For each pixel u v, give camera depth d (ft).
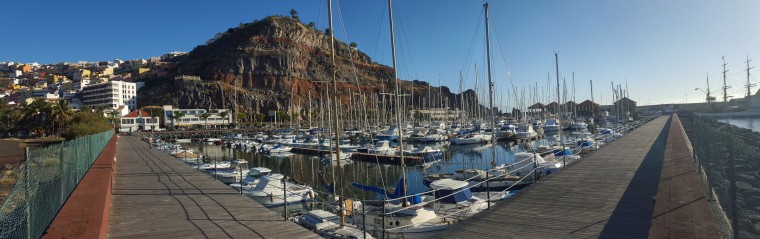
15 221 23.80
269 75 639.76
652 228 33.83
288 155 205.67
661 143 107.24
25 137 340.39
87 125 248.73
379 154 173.27
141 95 624.59
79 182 56.24
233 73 634.43
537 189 52.75
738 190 59.88
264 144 246.06
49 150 39.19
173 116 499.10
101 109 438.40
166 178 73.00
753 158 69.46
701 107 479.82
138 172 82.28
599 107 505.66
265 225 39.99
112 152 109.40
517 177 88.84
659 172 60.80
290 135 303.89
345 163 164.45
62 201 43.21
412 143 259.60
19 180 26.66
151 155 130.52
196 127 508.12
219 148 272.72
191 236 36.24
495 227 37.78
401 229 52.70
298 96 620.90
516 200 47.44
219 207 47.93
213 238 35.70
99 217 33.73
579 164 72.74
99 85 612.29
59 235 28.53
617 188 51.03
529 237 34.53
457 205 62.54
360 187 86.48
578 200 45.96
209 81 604.49
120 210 46.32
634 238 32.65
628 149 94.99
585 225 36.76
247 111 582.76
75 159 57.93
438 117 489.67
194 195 55.77
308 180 124.77
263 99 602.85
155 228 38.73
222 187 62.69
